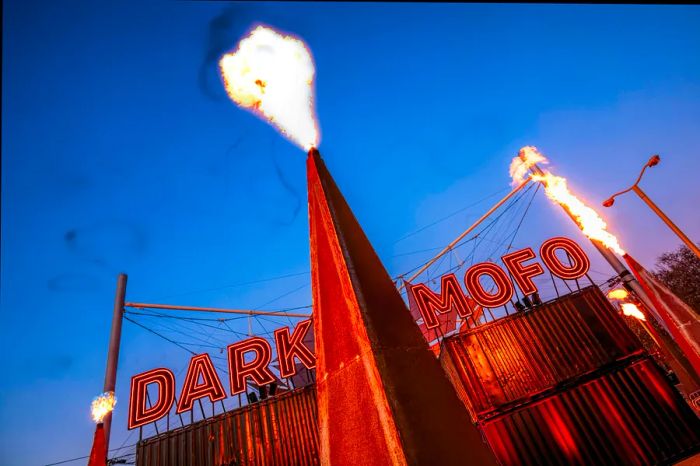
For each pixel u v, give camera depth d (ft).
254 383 42.65
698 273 81.41
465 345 38.01
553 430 33.47
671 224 36.06
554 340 38.27
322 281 6.40
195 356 39.70
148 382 37.55
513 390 35.47
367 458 4.58
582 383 35.68
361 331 5.20
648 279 34.73
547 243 45.57
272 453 34.24
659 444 32.37
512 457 32.35
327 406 5.47
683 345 31.04
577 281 42.75
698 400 46.37
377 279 5.93
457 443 4.42
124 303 39.40
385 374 4.72
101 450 26.48
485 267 45.24
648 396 34.58
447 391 4.96
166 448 34.40
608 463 31.76
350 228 6.61
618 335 38.04
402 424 4.32
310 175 7.75
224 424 35.73
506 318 40.16
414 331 5.48
